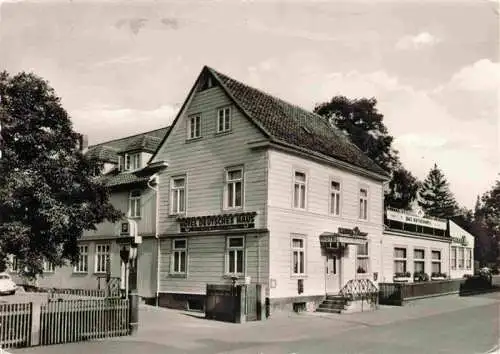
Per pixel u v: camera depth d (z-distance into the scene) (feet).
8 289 93.91
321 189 80.59
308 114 96.32
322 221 80.07
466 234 133.28
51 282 105.91
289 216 73.31
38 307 43.78
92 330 47.57
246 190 72.84
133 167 96.48
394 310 78.18
